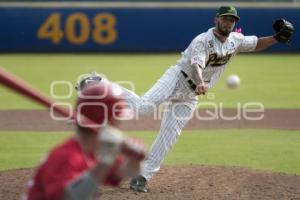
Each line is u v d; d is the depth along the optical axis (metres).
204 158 22.84
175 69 17.84
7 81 8.20
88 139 8.72
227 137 26.81
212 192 17.50
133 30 61.69
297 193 17.47
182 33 61.69
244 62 56.16
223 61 17.75
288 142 25.94
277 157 23.16
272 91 40.28
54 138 26.45
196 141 25.95
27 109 33.75
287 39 18.55
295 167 21.53
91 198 8.47
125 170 8.98
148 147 24.56
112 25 61.50
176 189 17.78
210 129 28.55
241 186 18.16
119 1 74.56
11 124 29.44
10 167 21.27
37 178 8.75
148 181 17.92
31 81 43.56
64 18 61.00
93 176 8.06
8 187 17.88
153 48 62.03
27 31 60.91
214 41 17.16
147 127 28.75
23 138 26.42
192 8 61.16
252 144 25.48
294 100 36.88
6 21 60.56
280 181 18.80
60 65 52.47
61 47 61.38
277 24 18.47
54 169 8.45
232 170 20.11
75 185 8.11
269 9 60.25
